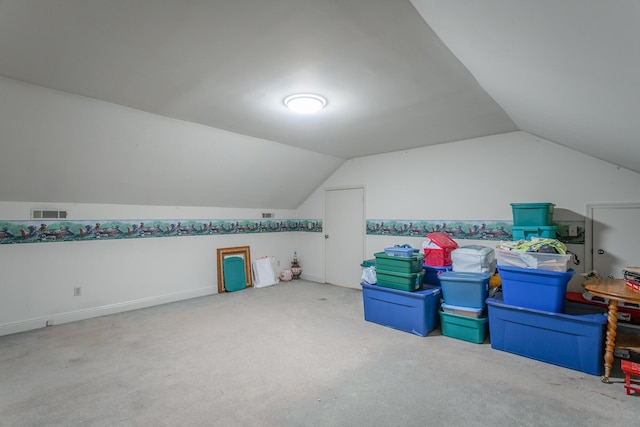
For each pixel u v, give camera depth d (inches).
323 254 225.9
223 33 68.0
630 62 43.0
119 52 76.1
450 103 109.8
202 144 147.2
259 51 75.7
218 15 61.4
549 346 101.6
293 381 90.4
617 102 60.4
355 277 207.3
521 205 126.0
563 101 74.9
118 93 101.5
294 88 97.5
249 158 170.4
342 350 111.2
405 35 67.9
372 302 140.3
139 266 164.4
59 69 85.1
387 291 134.3
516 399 81.7
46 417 73.7
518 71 68.3
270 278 217.8
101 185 142.0
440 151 170.1
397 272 132.3
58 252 139.6
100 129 118.3
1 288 125.9
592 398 81.9
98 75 88.7
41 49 74.9
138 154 136.0
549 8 38.9
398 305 131.4
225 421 72.8
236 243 208.7
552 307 101.6
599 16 35.5
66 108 106.2
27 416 74.0
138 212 164.6
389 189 190.9
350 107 114.1
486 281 121.1
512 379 91.7
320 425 71.6
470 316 118.8
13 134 106.0
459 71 85.0
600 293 89.2
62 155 120.7
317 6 58.3
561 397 82.4
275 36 69.1
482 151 155.6
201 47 73.9
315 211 231.9
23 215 131.2
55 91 99.8
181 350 110.7
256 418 73.9
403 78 89.8
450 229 165.9
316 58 78.9
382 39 69.7
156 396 82.6
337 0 56.4
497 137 151.3
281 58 79.0
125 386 87.3
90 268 148.4
